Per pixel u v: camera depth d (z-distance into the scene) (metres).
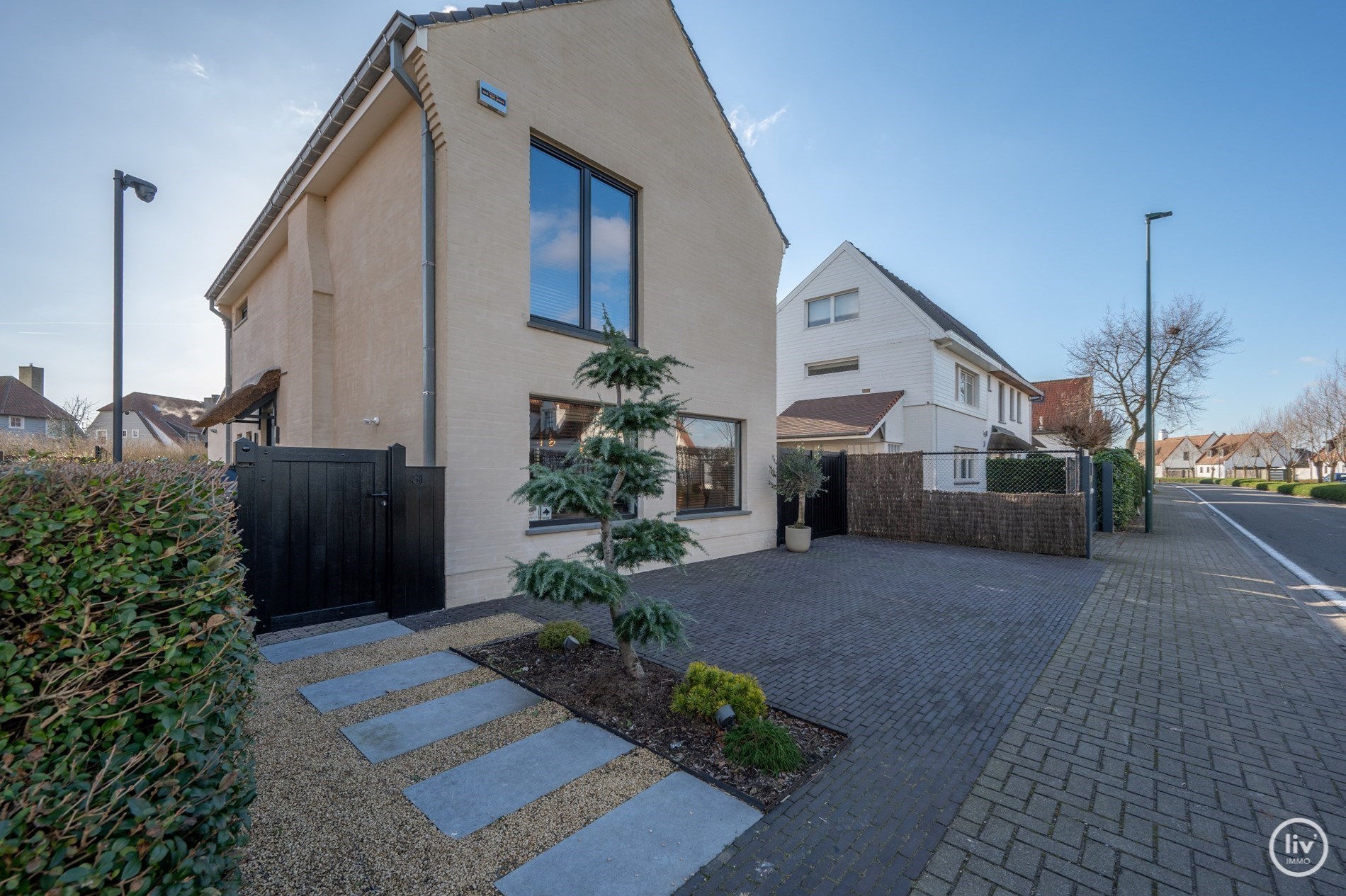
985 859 2.30
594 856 2.26
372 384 7.27
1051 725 3.52
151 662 1.41
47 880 1.14
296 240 8.94
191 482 1.63
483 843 2.32
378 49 6.01
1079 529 9.94
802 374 19.25
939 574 8.21
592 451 4.04
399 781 2.77
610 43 7.78
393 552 5.61
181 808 1.37
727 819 2.51
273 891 2.02
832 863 2.25
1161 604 6.61
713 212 9.47
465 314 6.16
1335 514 20.88
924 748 3.21
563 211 7.37
